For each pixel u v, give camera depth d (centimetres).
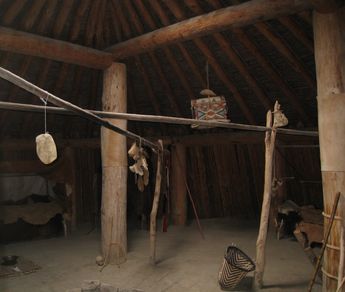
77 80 536
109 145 465
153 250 450
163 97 607
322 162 309
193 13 419
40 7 382
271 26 405
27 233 645
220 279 361
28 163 655
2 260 471
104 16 446
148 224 683
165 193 629
